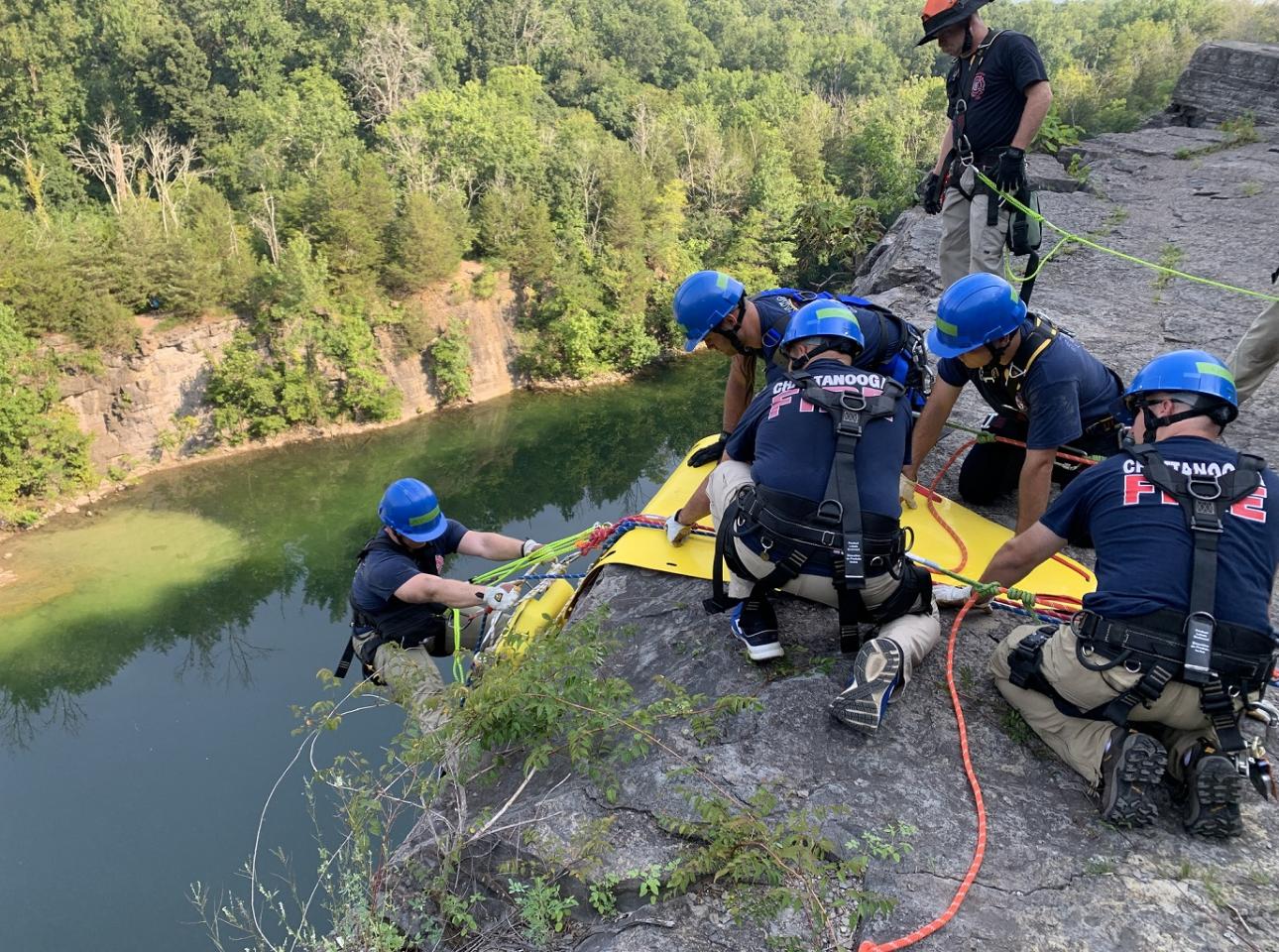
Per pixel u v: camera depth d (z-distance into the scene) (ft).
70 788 82.43
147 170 192.95
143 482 130.31
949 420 18.35
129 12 226.17
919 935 7.98
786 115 251.19
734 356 13.55
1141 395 9.46
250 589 112.37
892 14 489.67
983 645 11.75
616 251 173.27
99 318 124.06
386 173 179.83
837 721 10.40
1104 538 9.03
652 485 141.59
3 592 108.47
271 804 80.23
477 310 160.97
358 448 144.25
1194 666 8.20
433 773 10.64
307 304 138.62
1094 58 312.29
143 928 66.49
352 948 9.64
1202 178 35.63
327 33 272.72
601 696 10.32
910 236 30.01
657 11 361.51
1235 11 265.75
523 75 292.40
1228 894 8.33
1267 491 8.63
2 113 215.72
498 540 16.99
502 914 9.48
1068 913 8.20
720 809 8.88
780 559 9.97
